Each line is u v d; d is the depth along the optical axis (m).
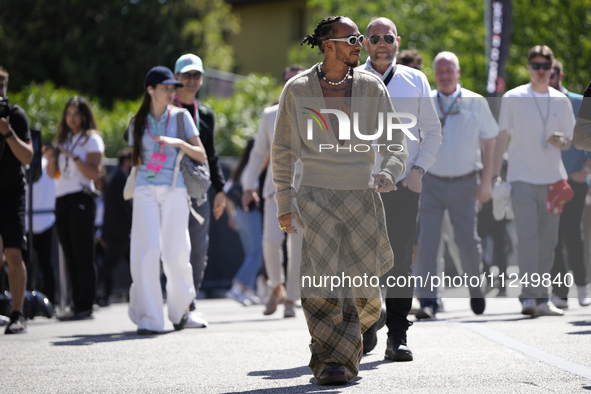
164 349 10.09
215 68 67.06
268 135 15.68
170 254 12.14
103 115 34.50
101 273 19.69
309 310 7.73
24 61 60.12
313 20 64.50
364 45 9.56
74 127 15.52
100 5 63.06
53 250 17.42
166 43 63.59
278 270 15.78
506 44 26.72
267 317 15.39
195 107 13.72
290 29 75.56
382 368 8.38
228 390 7.36
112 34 61.88
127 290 23.33
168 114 12.41
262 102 36.06
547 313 13.24
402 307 8.99
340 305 7.76
